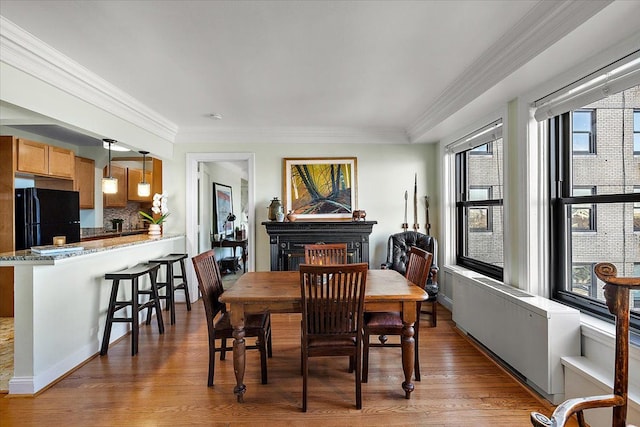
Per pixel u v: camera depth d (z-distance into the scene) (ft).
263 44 7.16
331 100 10.87
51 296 7.78
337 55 7.70
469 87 9.01
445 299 13.69
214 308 8.01
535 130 8.33
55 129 13.74
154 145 12.97
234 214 25.40
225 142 14.73
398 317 7.77
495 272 10.62
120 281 10.61
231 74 8.73
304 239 13.85
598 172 7.04
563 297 7.86
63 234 14.20
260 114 12.46
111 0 5.58
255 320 7.77
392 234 14.71
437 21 6.32
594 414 5.93
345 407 6.68
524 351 7.48
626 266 6.46
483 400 6.89
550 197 8.24
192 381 7.74
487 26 6.51
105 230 17.90
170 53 7.54
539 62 6.68
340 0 5.67
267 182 14.74
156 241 12.05
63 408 6.70
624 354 3.78
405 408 6.63
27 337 7.24
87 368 8.41
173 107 11.58
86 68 8.27
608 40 5.82
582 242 7.49
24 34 6.53
